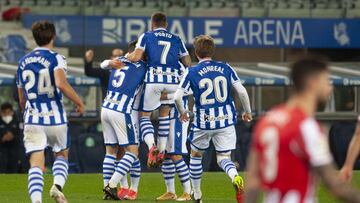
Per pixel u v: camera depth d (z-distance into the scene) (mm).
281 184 14125
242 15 62000
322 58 14320
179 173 30344
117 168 29484
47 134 24297
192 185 28422
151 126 30188
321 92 14211
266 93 58406
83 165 46531
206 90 27500
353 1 62531
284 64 58625
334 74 56781
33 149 24125
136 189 30797
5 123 46094
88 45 57062
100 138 46938
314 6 62625
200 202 28500
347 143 47219
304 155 13984
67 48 56906
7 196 31547
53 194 24312
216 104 27641
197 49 27766
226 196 32375
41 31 24078
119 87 29375
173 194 30688
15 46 57344
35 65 24016
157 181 36656
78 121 53531
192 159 28297
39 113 24125
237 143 48469
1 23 59000
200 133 27750
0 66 54469
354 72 57438
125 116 29281
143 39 29906
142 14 61250
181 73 30531
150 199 30844
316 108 14719
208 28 57969
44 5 60812
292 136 13984
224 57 59719
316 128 13969
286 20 59000
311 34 59281
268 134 14078
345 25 59656
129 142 29391
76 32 57031
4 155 46094
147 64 30250
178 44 30516
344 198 13898
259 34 58688
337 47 59625
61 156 24766
